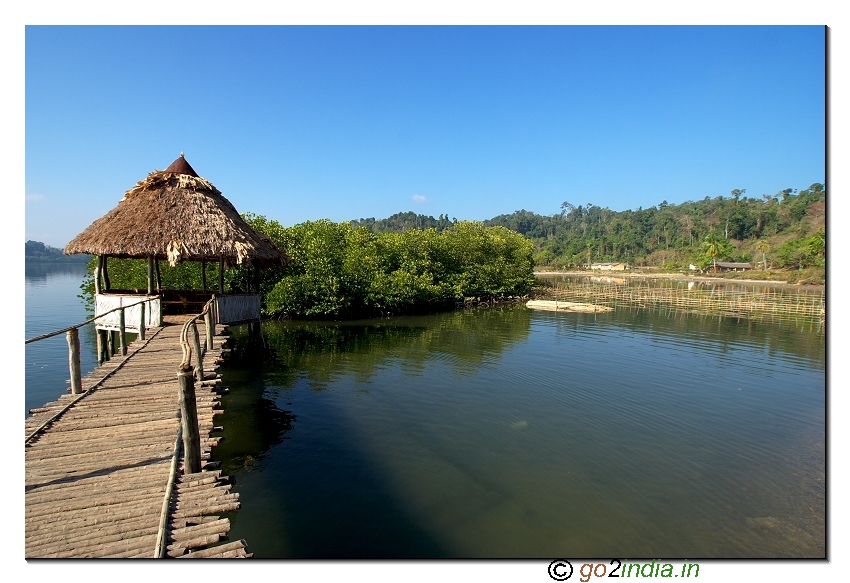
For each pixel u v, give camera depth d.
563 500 8.66
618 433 11.78
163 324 15.91
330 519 7.95
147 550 4.86
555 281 81.94
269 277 29.58
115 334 24.03
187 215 15.84
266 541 7.32
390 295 32.62
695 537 7.62
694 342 24.11
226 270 26.73
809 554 7.21
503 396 14.57
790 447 11.06
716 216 126.62
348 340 23.84
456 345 22.77
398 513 8.16
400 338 24.56
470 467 9.90
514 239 57.38
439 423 12.30
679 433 11.84
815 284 67.75
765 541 7.54
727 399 14.56
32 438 7.14
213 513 5.59
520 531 7.70
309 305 30.03
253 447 10.77
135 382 9.86
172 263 14.48
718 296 48.81
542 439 11.36
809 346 23.12
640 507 8.46
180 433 7.41
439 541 7.41
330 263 30.41
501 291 45.72
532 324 30.36
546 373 17.39
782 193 123.44
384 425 12.14
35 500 5.57
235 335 24.83
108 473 6.24
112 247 14.77
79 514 5.35
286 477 9.38
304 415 12.80
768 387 15.90
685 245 117.19
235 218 17.73
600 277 97.38
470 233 45.75
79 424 7.72
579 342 23.83
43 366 18.38
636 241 129.75
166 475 6.26
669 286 69.25
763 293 49.69
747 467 10.03
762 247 91.19
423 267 38.72
